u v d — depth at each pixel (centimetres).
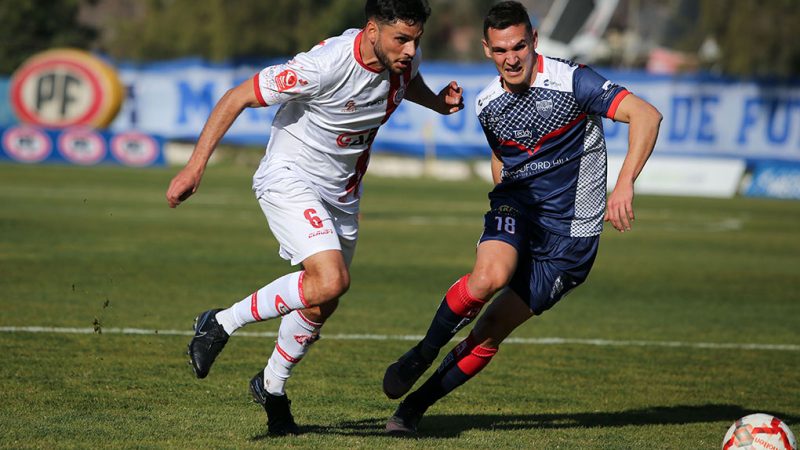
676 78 11212
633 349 2925
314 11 16825
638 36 18112
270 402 1800
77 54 11819
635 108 1731
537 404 2208
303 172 1762
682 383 2483
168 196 1614
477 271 1769
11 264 4156
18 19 15938
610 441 1864
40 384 2158
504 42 1758
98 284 3731
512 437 1867
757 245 6162
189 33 16662
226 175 11275
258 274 4178
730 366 2714
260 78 1669
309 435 1811
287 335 1762
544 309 1906
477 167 11956
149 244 5100
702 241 6331
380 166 12162
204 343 1744
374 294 3816
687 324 3409
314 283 1675
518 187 1888
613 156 11019
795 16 14400
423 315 3369
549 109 1811
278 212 1739
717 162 10869
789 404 2281
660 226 7288
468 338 1903
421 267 4656
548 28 14862
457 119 11762
